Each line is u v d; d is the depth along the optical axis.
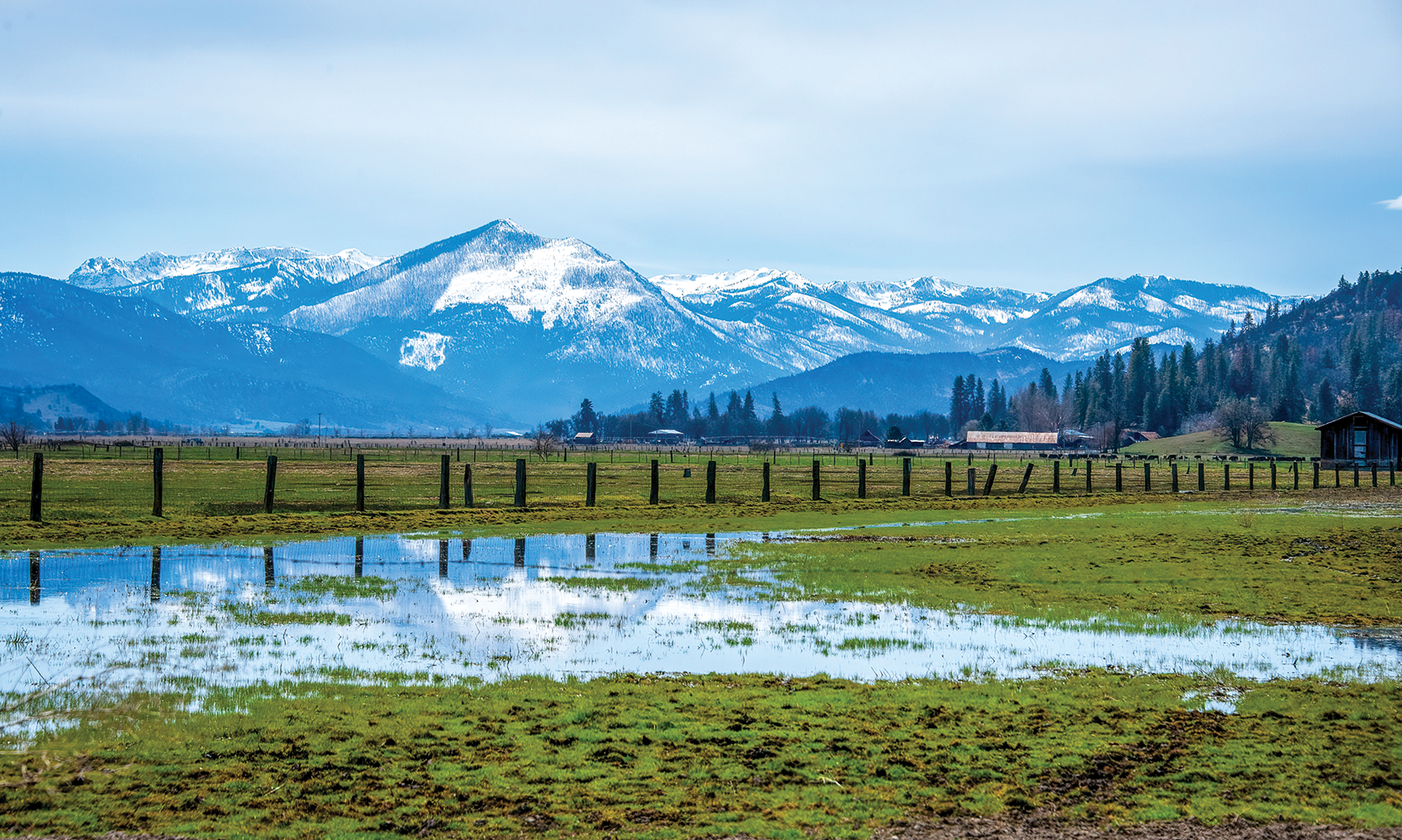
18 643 30.83
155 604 37.47
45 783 19.17
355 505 76.12
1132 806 18.47
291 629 33.44
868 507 82.31
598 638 32.84
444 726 22.78
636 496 93.50
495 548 55.22
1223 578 45.22
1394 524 67.81
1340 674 28.20
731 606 38.62
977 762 20.67
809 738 22.12
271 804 18.31
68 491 83.44
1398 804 18.52
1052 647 31.81
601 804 18.44
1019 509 83.81
